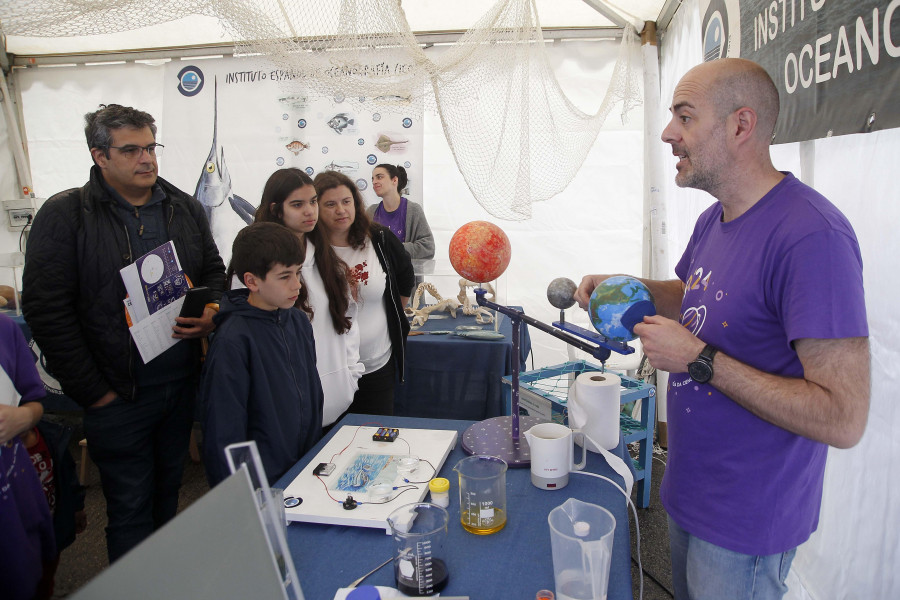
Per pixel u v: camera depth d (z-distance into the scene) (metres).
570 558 0.89
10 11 1.83
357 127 3.79
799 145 1.63
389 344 2.40
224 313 1.51
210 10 1.85
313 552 1.07
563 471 1.27
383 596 0.93
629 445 3.31
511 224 3.68
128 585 0.47
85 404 1.82
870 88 1.16
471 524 1.11
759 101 1.10
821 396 0.96
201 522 0.55
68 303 1.77
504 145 2.59
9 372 1.43
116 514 1.91
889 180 1.24
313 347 1.73
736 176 1.14
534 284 3.74
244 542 0.59
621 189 3.54
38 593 1.48
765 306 1.09
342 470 1.32
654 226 3.16
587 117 2.76
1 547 1.31
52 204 1.74
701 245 1.34
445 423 1.66
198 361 2.03
